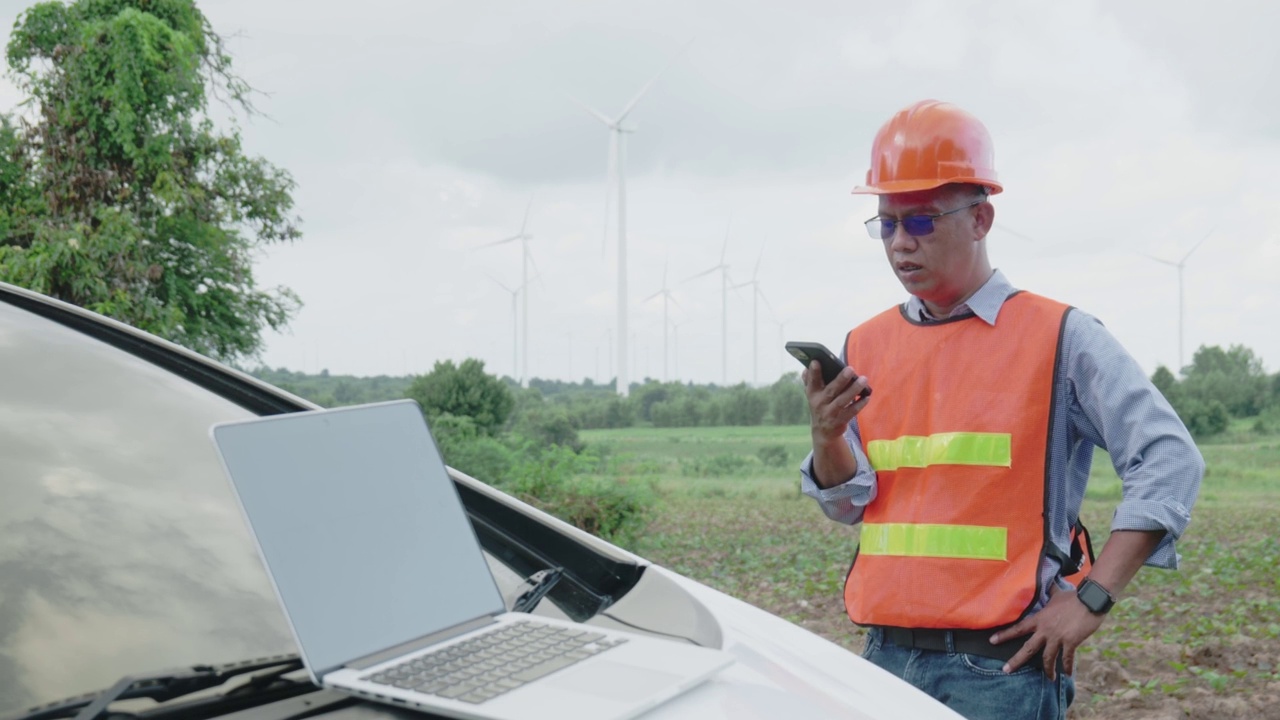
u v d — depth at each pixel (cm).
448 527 156
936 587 257
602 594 176
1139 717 614
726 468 3331
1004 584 251
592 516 1179
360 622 135
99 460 152
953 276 267
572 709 124
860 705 155
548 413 2630
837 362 259
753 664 155
